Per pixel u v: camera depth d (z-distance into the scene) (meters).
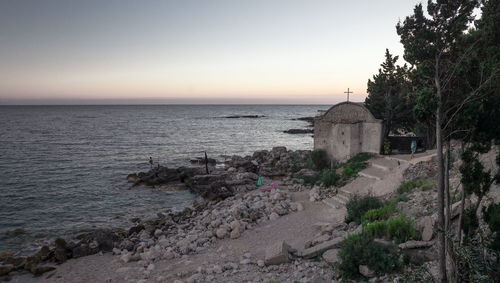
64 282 18.77
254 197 32.25
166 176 47.03
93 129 134.50
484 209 10.18
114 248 23.30
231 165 54.31
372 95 41.31
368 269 12.88
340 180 31.55
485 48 10.32
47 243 26.41
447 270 11.80
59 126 148.12
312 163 41.66
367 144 36.22
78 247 22.95
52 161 63.53
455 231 13.24
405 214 17.86
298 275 14.61
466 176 9.66
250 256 18.69
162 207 36.38
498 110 9.37
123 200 38.81
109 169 56.97
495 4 10.34
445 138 9.66
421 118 9.70
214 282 15.40
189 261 19.33
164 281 16.75
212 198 36.97
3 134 110.25
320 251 16.28
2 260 22.95
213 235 23.59
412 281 10.48
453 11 9.15
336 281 13.35
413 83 10.76
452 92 9.80
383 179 27.14
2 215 33.28
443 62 9.83
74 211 34.75
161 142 95.69
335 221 22.27
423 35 9.47
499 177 9.64
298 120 199.50
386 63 40.19
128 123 172.38
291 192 33.50
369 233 15.39
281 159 54.62
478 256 9.25
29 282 19.27
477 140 9.61
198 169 50.25
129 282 17.52
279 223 24.50
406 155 32.94
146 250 22.66
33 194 40.84
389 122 37.84
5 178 49.09
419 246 13.80
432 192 19.80
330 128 38.44
